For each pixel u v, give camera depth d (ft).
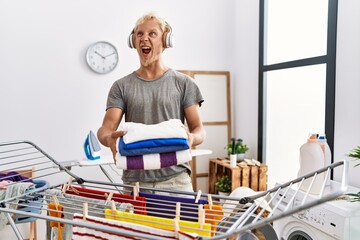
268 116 9.02
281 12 8.34
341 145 6.17
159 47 4.10
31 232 6.80
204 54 10.28
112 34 9.34
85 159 7.77
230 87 10.62
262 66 8.99
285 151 8.36
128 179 4.22
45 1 8.69
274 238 3.84
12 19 8.43
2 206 3.49
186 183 4.29
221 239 2.46
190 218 3.15
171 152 3.17
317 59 6.86
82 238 2.83
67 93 9.04
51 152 8.96
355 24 5.80
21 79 8.59
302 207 2.14
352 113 5.91
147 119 4.18
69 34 8.95
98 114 9.37
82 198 3.59
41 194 3.80
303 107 7.59
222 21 10.45
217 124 10.41
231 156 8.70
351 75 5.92
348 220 4.50
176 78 4.32
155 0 9.70
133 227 2.71
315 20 7.14
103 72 9.25
